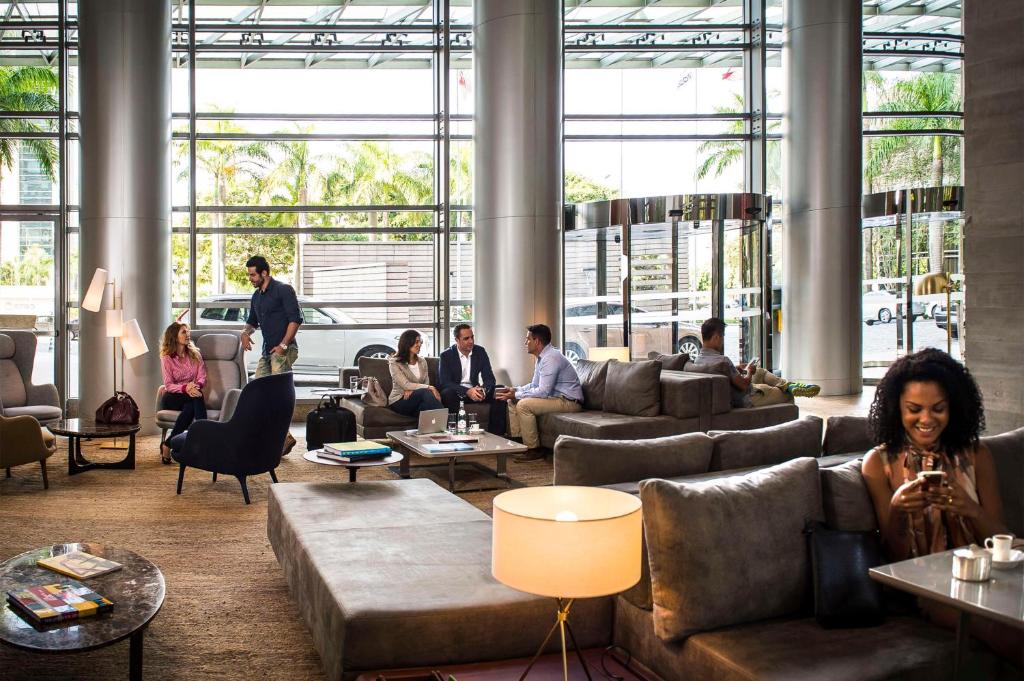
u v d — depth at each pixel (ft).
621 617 9.84
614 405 25.43
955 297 41.52
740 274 35.22
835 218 38.60
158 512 19.49
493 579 10.39
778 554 8.97
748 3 39.14
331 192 37.17
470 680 8.70
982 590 6.98
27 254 35.09
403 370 26.48
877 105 43.60
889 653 8.04
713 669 8.14
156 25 31.07
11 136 35.17
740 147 39.86
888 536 9.40
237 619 12.75
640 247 34.55
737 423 24.70
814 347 39.11
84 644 8.51
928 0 42.42
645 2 38.91
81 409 30.94
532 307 31.76
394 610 9.24
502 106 31.71
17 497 20.89
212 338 28.14
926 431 9.25
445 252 36.40
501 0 31.60
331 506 14.19
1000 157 16.90
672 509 8.66
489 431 26.99
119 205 30.53
